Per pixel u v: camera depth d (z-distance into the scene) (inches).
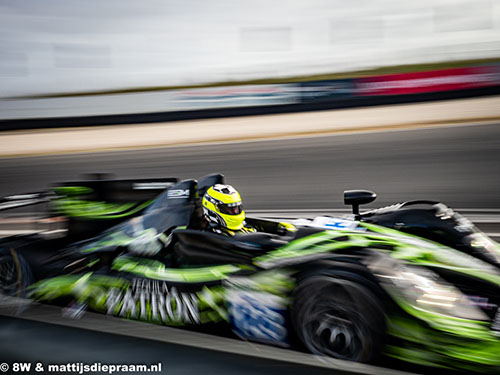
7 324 124.3
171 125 634.8
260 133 530.3
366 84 617.3
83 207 157.4
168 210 143.6
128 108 687.7
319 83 633.6
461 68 586.2
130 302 129.5
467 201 274.2
